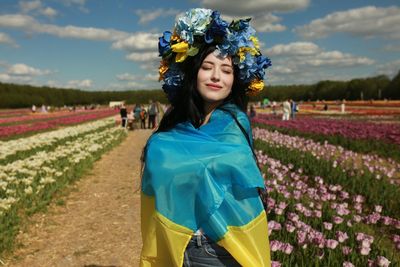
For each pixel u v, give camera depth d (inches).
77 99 5142.7
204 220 89.3
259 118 1381.6
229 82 99.3
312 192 260.5
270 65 105.4
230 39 96.1
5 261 221.8
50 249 240.1
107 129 1040.2
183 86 99.7
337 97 4119.1
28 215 292.0
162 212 91.4
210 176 88.5
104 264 220.7
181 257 90.5
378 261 162.2
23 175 390.0
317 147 500.1
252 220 88.8
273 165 351.3
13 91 4581.7
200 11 97.8
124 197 355.9
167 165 91.7
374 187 319.0
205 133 95.1
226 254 92.4
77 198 350.9
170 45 101.3
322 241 173.8
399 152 559.8
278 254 167.8
